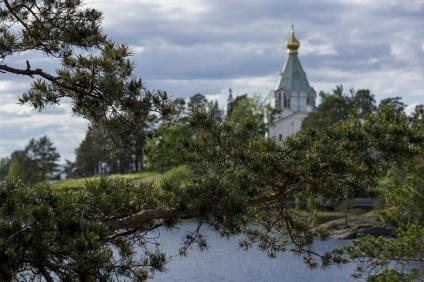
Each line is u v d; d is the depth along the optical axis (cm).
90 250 782
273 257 1405
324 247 4781
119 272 867
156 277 3706
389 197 2266
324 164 1188
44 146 13025
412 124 1241
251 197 1246
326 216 6222
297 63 14975
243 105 10231
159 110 1120
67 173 13450
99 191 1095
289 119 13338
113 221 1059
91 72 1114
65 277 769
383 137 1180
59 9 1211
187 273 3822
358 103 11306
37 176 12038
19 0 1241
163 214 1099
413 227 2033
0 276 746
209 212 1091
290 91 14750
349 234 5531
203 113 1311
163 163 8950
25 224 819
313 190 1180
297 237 1362
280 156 1239
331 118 9850
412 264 2262
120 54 1084
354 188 1201
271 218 1345
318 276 3747
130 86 1098
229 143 1273
